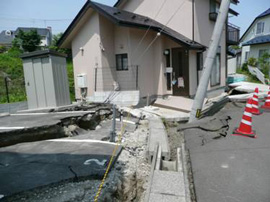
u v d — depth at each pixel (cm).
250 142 337
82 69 803
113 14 655
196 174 247
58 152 297
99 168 247
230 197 199
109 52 751
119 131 433
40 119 414
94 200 195
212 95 890
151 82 792
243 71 1828
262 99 707
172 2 802
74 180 223
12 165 253
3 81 970
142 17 830
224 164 266
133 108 650
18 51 1653
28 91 550
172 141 416
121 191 236
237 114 527
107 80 747
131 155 318
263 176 232
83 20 740
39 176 224
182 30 788
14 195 191
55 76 521
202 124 439
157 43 776
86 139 367
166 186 230
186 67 745
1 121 404
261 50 1700
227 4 459
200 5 797
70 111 509
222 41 1035
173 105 671
